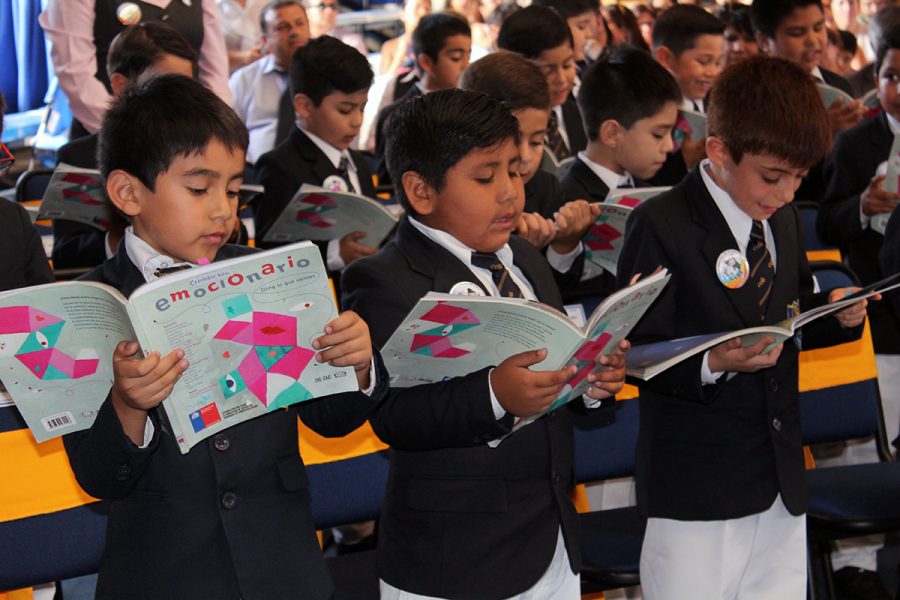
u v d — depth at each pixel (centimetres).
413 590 194
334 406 179
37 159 544
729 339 200
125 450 156
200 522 167
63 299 149
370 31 767
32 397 155
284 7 569
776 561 235
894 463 304
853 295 219
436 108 199
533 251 221
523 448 196
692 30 469
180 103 169
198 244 171
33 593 272
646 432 237
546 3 547
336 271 317
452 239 200
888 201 339
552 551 196
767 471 228
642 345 223
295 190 369
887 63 365
